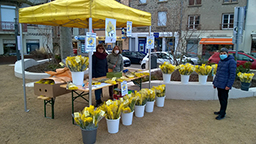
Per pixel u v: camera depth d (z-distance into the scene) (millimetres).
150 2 21000
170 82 5645
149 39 5078
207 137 3316
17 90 6367
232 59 3865
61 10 3355
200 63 7887
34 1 20594
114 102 3418
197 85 5383
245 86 5836
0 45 20453
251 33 17797
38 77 8180
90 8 3078
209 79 6469
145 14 4648
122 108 3455
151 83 5688
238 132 3512
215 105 4992
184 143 3107
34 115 4207
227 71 3895
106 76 4555
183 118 4137
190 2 19328
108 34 3428
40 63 12234
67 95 5840
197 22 19609
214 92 5414
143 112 4180
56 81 3777
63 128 3592
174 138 3262
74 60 3514
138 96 3977
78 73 3604
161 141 3156
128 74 4816
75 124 3762
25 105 4406
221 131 3547
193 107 4836
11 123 3783
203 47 18953
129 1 22391
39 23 4633
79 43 29391
